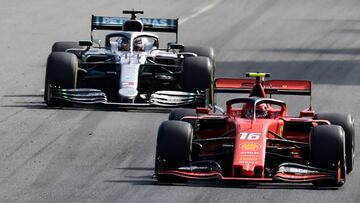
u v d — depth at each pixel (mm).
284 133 55906
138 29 83750
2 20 128875
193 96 76062
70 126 69812
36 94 83375
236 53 108938
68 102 75812
